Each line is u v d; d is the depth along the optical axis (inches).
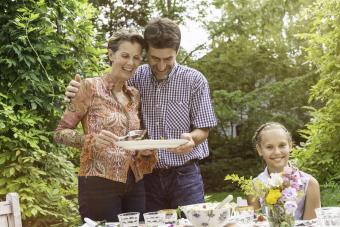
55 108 174.1
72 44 186.1
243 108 518.3
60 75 182.9
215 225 80.6
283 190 74.9
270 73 533.0
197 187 116.9
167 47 106.0
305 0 485.4
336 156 218.4
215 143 525.3
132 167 101.1
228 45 525.0
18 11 172.9
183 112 115.9
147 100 116.4
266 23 507.2
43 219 169.5
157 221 87.5
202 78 117.3
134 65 101.3
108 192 97.6
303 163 220.5
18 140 168.6
